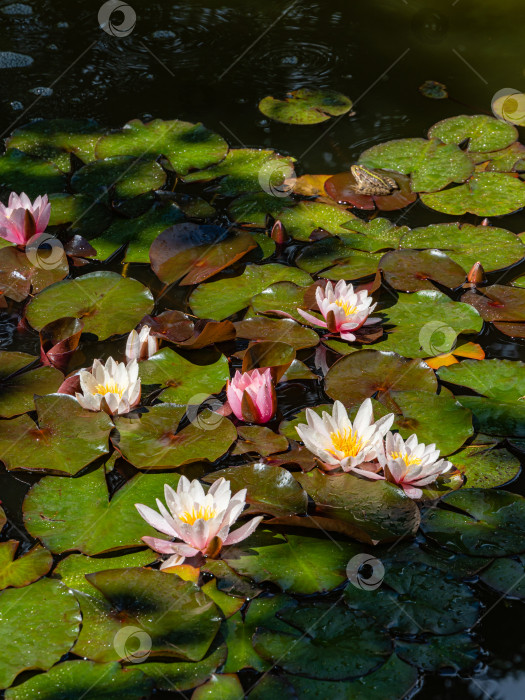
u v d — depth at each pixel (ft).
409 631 4.18
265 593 4.42
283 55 12.19
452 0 14.38
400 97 11.12
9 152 9.33
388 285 7.44
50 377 6.09
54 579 4.43
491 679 3.99
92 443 5.38
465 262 7.67
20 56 11.76
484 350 6.63
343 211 8.57
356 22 13.46
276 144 9.94
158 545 4.51
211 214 8.36
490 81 11.54
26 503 4.93
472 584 4.53
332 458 5.12
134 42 12.42
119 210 8.40
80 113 10.43
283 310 7.02
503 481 5.18
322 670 3.94
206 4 13.96
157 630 4.07
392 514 4.81
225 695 3.81
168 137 9.82
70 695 3.78
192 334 6.59
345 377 6.14
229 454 5.42
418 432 5.54
